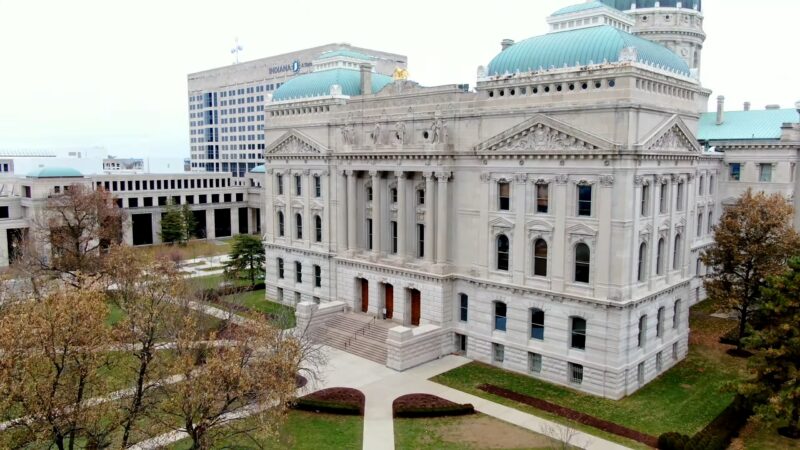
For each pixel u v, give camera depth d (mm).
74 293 38281
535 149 55938
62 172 118562
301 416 49844
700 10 108062
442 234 63750
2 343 31859
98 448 36125
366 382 57156
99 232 91000
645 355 56062
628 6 105500
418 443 45156
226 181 156500
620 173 51062
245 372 38188
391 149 67125
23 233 96625
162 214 143125
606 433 46438
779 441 45500
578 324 55750
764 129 85688
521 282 58750
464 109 61625
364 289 73500
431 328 63281
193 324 43500
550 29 61656
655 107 52906
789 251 62000
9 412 34344
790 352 44312
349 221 73812
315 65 85062
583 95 52938
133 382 43438
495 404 52250
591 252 53688
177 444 43438
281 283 85438
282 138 81688
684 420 48656
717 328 72312
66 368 34812
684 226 61281
